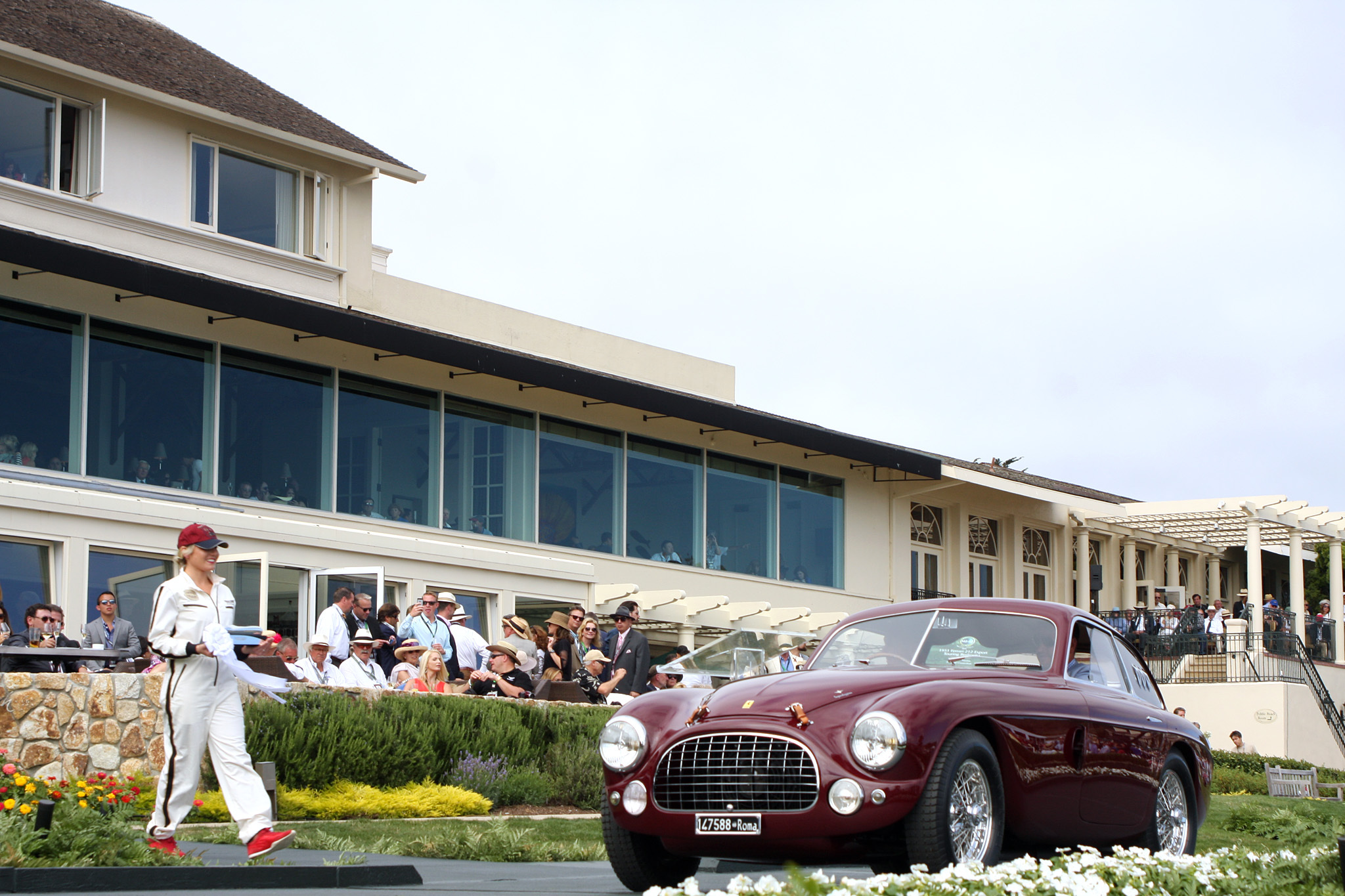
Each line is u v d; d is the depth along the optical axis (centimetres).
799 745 754
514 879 870
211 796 1245
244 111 2295
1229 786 2769
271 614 1928
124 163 2150
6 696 1259
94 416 1981
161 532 1827
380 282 2533
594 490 2661
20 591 1702
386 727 1448
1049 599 3878
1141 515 3775
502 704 1595
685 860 839
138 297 2044
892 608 957
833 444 2920
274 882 798
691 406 2603
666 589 2741
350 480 2269
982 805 771
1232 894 743
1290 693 3297
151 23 2581
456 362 2217
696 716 792
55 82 2083
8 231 1738
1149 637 3609
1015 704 806
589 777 1570
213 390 2116
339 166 2452
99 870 747
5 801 917
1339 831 1270
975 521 3659
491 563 2244
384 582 2081
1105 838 888
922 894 637
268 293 1994
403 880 834
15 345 1916
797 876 469
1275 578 4972
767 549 2998
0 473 1842
